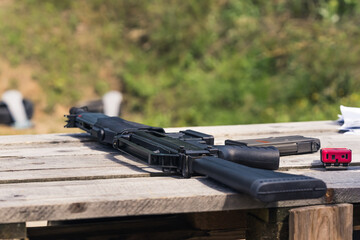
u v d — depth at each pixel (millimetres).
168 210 1610
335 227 1696
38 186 1771
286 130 3096
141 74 9945
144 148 1993
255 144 2256
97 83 9922
